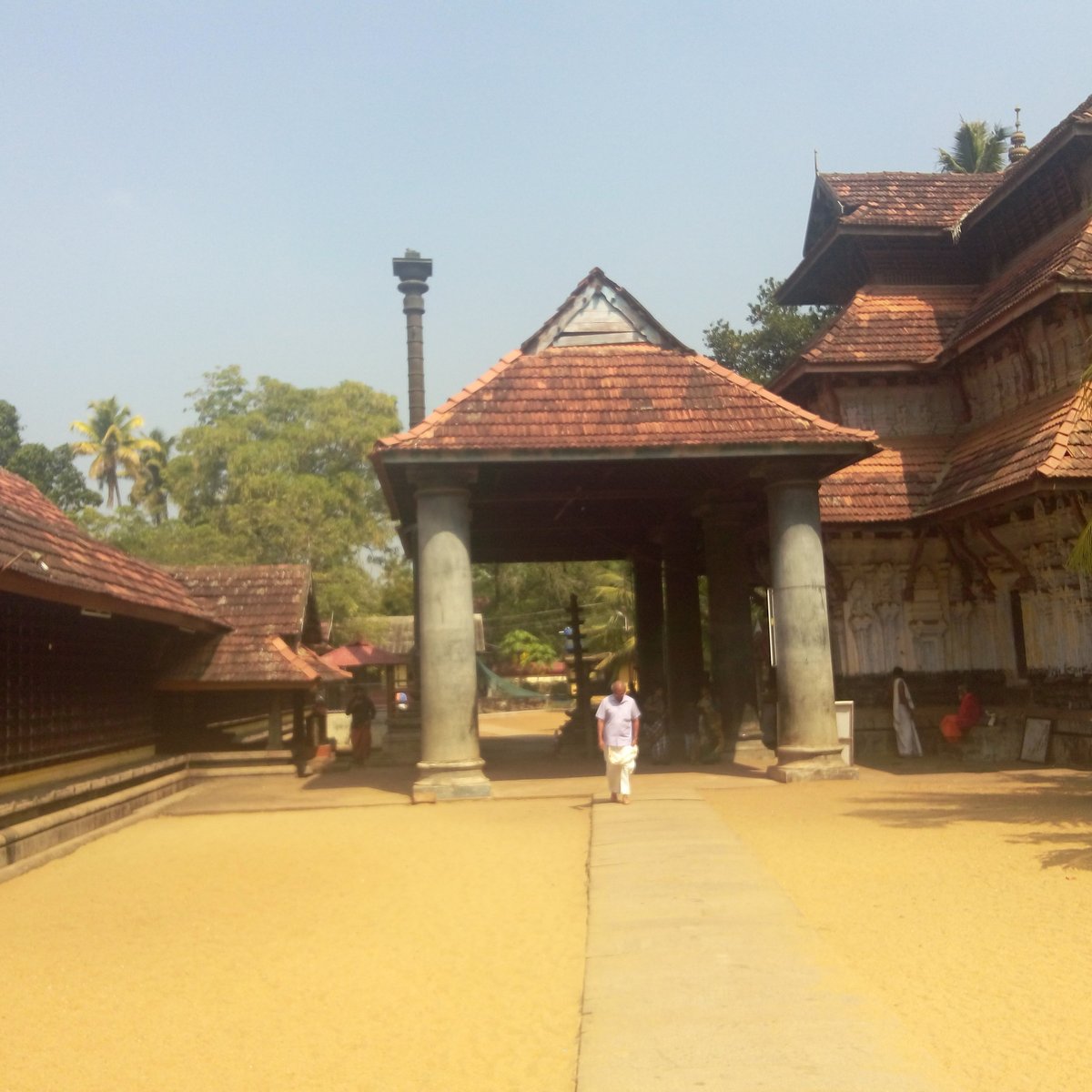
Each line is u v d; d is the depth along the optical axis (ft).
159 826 47.34
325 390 163.12
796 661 52.95
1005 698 64.23
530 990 21.57
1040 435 54.75
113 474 229.25
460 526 51.13
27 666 45.96
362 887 32.24
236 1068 18.01
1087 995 19.27
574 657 77.77
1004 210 71.10
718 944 23.39
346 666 140.77
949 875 29.60
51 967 24.63
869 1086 15.33
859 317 72.64
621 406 53.11
